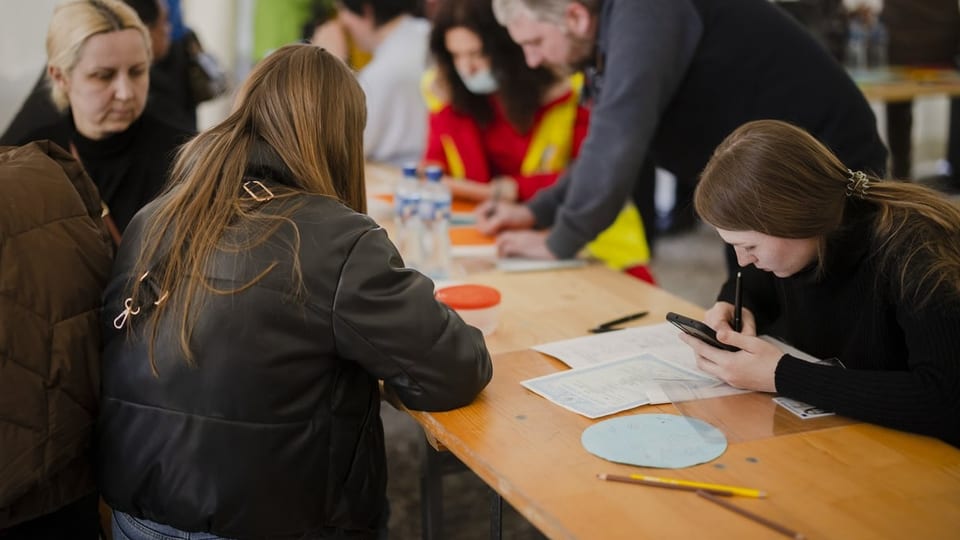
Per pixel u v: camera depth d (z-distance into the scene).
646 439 1.38
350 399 1.45
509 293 2.14
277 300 1.36
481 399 1.55
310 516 1.42
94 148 2.25
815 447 1.36
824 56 2.28
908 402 1.38
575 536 1.12
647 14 2.17
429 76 3.23
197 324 1.36
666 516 1.17
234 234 1.39
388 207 2.87
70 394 1.45
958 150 5.86
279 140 1.47
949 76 5.16
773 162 1.42
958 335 1.37
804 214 1.42
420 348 1.42
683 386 1.57
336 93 1.51
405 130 3.75
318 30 4.32
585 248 2.60
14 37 3.09
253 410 1.35
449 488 2.68
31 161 1.54
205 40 4.76
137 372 1.40
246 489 1.37
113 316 1.46
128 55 2.13
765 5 2.29
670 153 2.47
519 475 1.28
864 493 1.23
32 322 1.40
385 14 3.94
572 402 1.52
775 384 1.49
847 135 2.24
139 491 1.41
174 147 2.33
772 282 1.79
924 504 1.20
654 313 1.99
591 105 2.50
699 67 2.26
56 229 1.49
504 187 3.04
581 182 2.29
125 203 2.29
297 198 1.43
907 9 5.57
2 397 1.36
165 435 1.37
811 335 1.65
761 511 1.18
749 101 2.26
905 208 1.47
